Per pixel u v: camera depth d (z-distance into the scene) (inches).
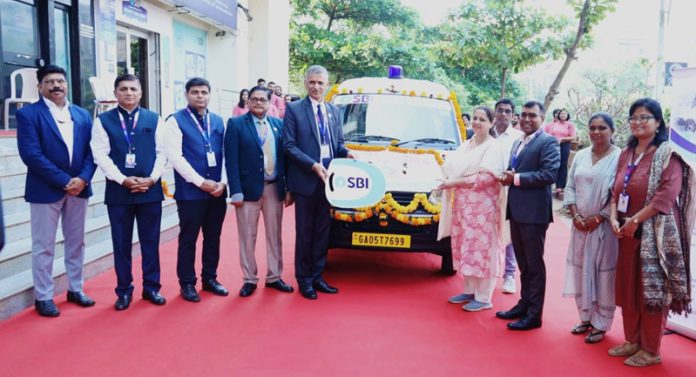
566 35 471.2
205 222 201.9
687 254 146.9
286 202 212.2
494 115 190.2
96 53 370.3
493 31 482.9
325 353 153.3
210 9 482.6
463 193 191.9
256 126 199.2
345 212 209.6
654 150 149.3
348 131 248.1
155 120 188.4
